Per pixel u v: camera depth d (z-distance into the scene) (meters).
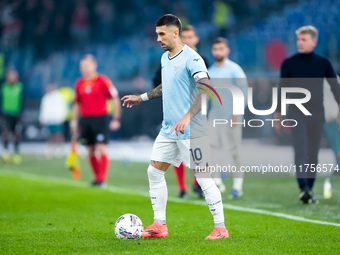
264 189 36.00
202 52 82.38
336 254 17.03
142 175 46.59
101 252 17.55
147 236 19.89
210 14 87.44
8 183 40.97
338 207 27.73
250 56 76.94
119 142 82.75
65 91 71.94
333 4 75.31
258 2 82.94
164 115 19.52
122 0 94.38
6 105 60.31
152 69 84.38
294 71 29.25
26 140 91.12
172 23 18.88
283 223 23.12
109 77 86.75
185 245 18.36
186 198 32.47
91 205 29.55
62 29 97.56
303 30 28.89
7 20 102.62
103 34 95.56
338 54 74.31
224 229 19.64
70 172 50.53
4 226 23.05
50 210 27.78
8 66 98.69
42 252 17.75
